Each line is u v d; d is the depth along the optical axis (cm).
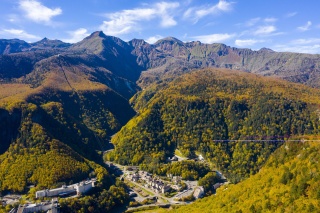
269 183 13950
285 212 11362
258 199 13112
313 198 11294
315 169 12300
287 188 12706
